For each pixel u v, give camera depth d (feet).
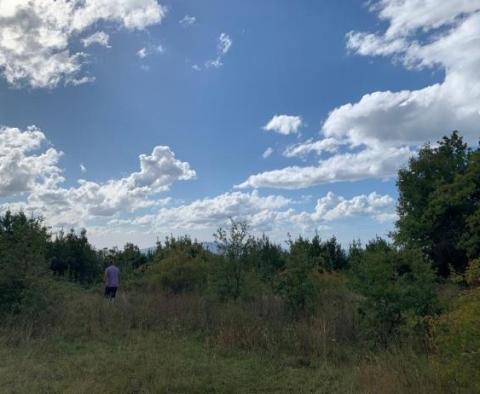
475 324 17.90
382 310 33.22
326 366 30.04
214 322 42.45
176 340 38.17
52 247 89.81
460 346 18.56
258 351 34.17
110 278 61.26
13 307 41.24
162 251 78.33
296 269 46.03
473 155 60.90
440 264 61.21
